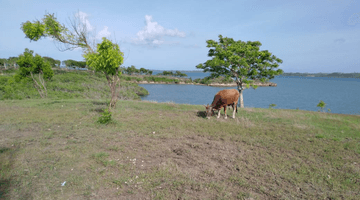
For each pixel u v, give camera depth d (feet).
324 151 22.93
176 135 26.73
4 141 21.99
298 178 16.37
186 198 13.08
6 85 86.28
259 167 18.17
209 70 72.54
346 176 17.03
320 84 585.22
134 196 13.38
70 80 149.59
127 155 19.69
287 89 365.61
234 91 39.01
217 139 26.08
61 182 14.40
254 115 44.52
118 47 36.50
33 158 17.85
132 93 172.35
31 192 13.07
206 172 16.94
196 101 180.14
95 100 60.54
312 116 46.55
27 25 38.50
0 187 13.38
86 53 38.50
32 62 70.69
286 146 23.90
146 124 31.89
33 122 30.40
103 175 15.70
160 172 16.26
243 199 13.42
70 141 22.50
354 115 56.65
